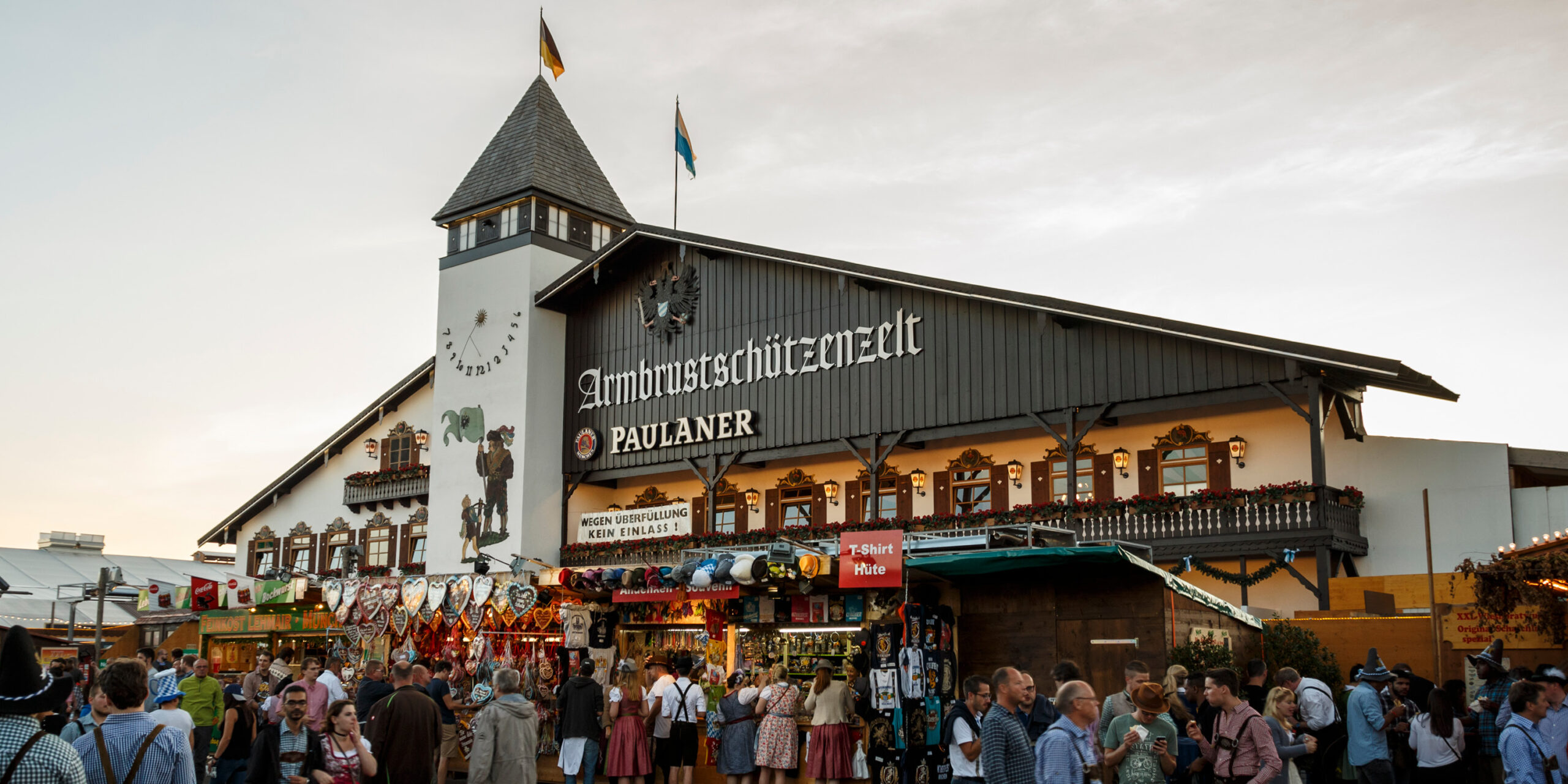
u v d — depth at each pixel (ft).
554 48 124.26
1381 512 77.20
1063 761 24.99
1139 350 78.95
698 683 56.13
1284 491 73.87
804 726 53.62
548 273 112.37
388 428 129.39
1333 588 71.00
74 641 107.96
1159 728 28.40
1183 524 78.18
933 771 48.49
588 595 63.00
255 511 140.87
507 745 37.60
